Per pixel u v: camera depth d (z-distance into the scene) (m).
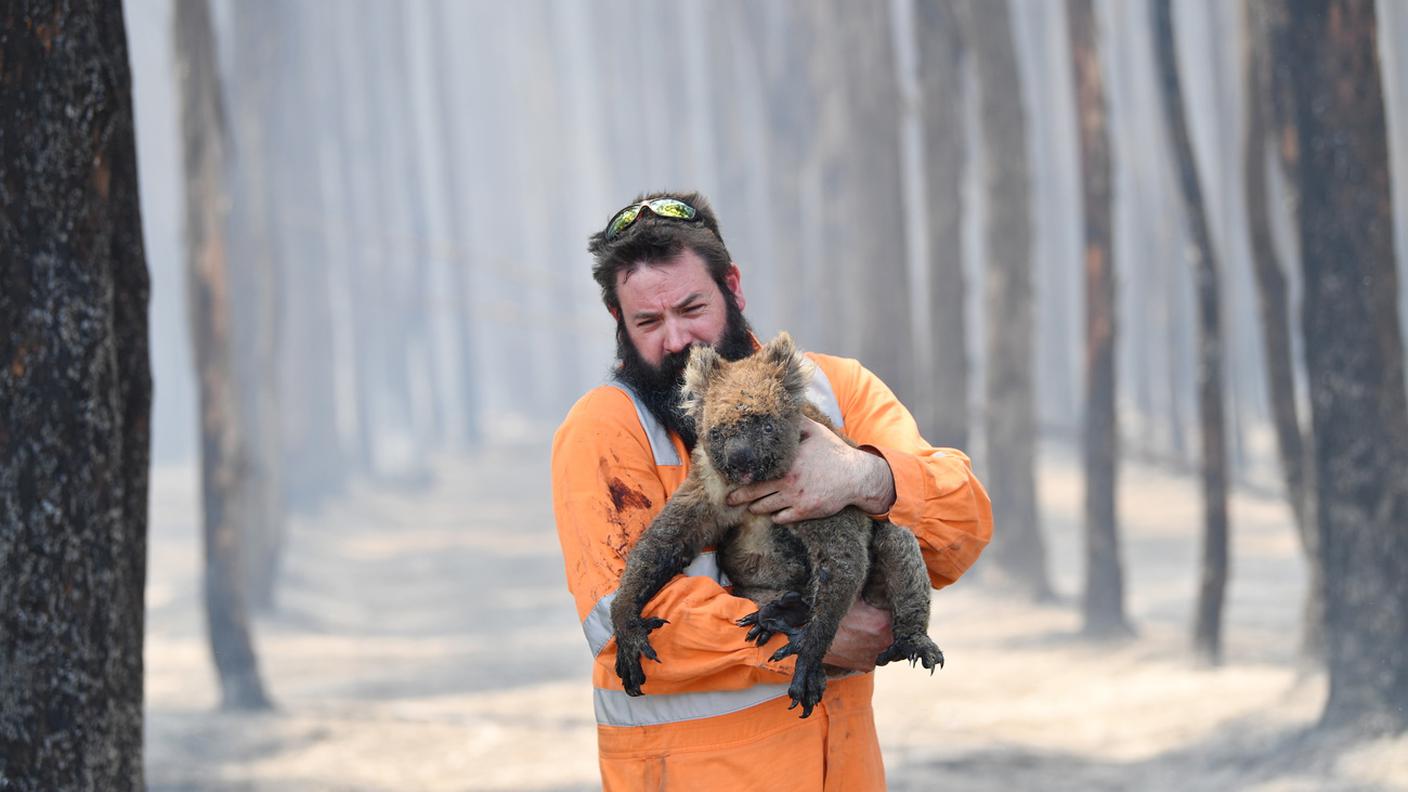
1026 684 35.50
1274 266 32.75
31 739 9.67
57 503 9.77
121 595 10.25
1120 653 38.59
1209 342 35.81
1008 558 50.41
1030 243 51.53
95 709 9.95
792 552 8.12
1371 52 23.89
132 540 11.05
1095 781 25.30
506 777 27.86
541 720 34.16
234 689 36.56
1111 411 42.19
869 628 8.06
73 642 9.83
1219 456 35.88
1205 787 23.64
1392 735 23.03
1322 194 24.22
